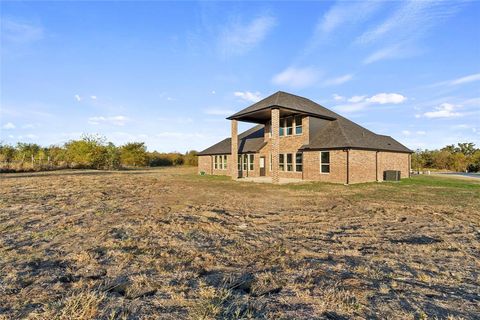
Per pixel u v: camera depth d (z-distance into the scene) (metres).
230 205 9.06
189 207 8.59
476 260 4.20
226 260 4.19
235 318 2.61
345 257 4.32
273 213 7.78
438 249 4.71
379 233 5.72
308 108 20.25
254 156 23.88
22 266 3.91
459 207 8.66
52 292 3.13
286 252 4.54
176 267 3.89
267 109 18.02
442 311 2.74
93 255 4.34
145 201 9.76
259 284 3.35
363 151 18.11
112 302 2.90
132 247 4.76
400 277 3.57
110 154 37.56
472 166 35.41
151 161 50.44
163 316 2.64
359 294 3.10
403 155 22.88
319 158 18.83
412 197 10.96
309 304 2.88
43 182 16.12
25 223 6.40
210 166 28.59
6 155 28.83
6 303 2.88
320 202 9.73
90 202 9.36
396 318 2.62
